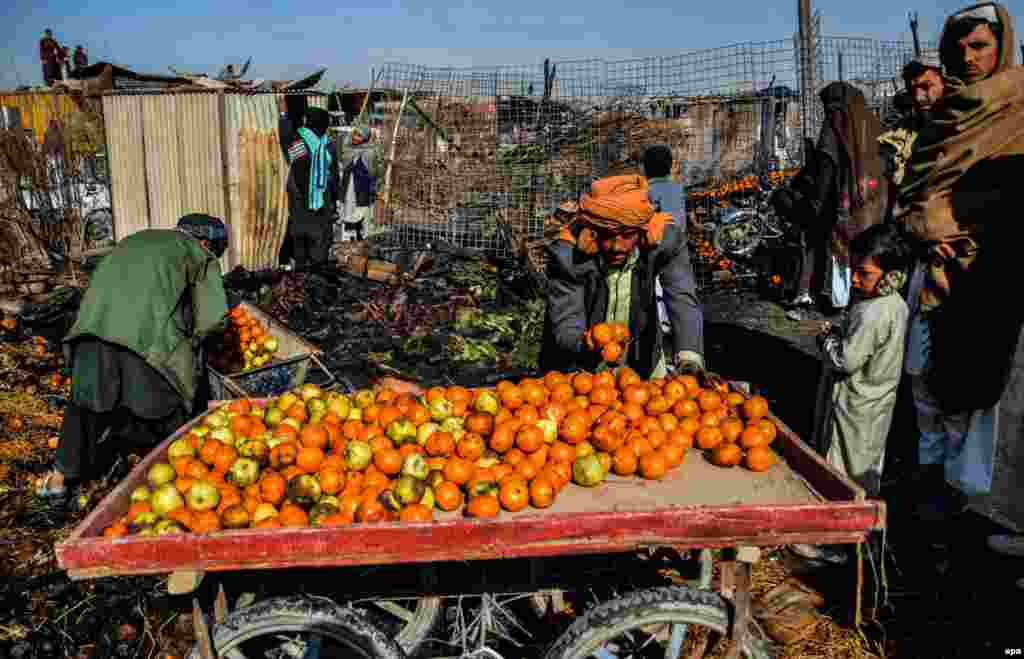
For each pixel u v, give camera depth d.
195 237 4.94
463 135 13.16
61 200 12.40
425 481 3.02
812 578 4.48
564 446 3.19
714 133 13.16
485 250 12.20
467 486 2.97
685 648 3.49
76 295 9.41
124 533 2.71
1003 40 4.32
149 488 3.10
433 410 3.43
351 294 9.95
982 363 4.27
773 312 10.18
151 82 18.70
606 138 12.38
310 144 10.83
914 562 4.58
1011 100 4.19
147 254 4.58
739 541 2.68
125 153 13.00
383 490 2.93
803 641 3.96
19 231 11.53
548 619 3.67
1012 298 4.16
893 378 4.43
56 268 11.36
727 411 3.59
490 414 3.41
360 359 7.97
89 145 13.87
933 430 4.90
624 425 3.23
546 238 10.86
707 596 2.94
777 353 8.52
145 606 4.22
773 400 7.21
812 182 7.98
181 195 12.62
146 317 4.49
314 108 10.90
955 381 4.41
